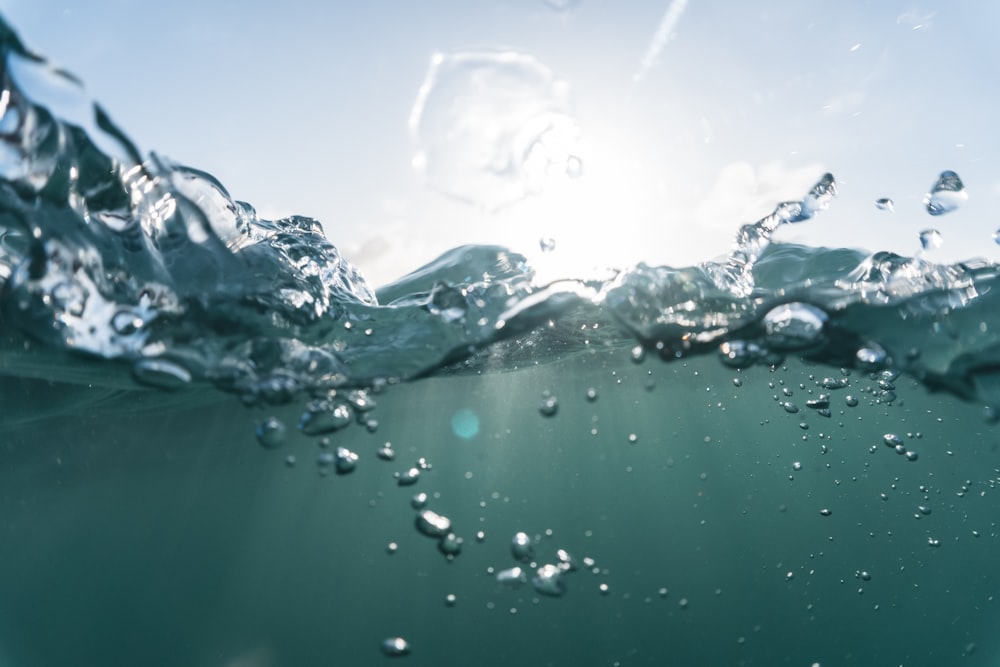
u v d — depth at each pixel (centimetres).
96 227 317
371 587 4359
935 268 434
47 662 2364
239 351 398
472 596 3641
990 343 430
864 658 959
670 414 1298
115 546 3030
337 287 461
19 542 2088
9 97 247
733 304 430
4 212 283
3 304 324
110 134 297
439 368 529
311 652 2420
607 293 435
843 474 2069
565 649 1579
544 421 1251
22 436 689
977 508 1571
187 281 368
